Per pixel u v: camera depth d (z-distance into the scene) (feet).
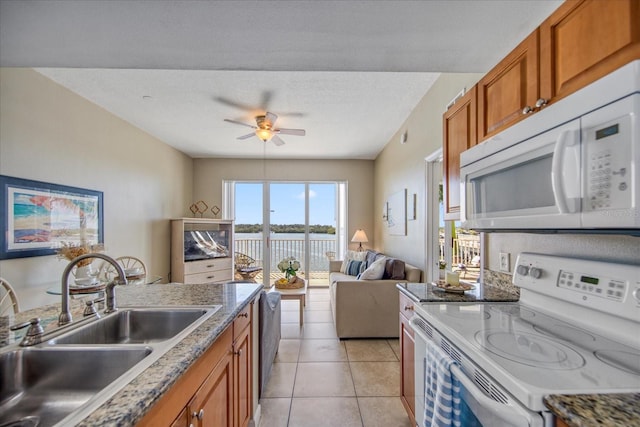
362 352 9.32
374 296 10.30
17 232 7.93
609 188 2.41
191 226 16.61
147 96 10.19
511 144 3.63
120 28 4.54
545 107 3.28
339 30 4.63
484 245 6.15
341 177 19.62
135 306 4.75
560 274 3.91
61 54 5.34
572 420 2.00
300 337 10.53
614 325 3.23
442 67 5.78
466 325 3.78
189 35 4.76
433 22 4.38
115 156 11.96
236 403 4.75
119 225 12.23
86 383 3.12
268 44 5.03
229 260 17.78
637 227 2.28
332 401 6.79
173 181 16.78
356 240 17.42
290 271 12.57
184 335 3.45
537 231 3.85
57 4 3.97
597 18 2.66
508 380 2.49
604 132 2.45
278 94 10.03
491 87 4.43
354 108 11.26
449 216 5.72
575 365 2.70
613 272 3.25
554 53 3.19
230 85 9.35
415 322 4.71
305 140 15.49
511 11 4.13
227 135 14.62
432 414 3.68
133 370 2.60
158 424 2.46
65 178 9.51
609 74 2.42
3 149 7.65
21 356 3.12
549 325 3.76
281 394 7.06
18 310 6.89
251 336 5.83
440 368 3.46
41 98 8.65
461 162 4.82
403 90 9.75
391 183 15.02
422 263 10.39
